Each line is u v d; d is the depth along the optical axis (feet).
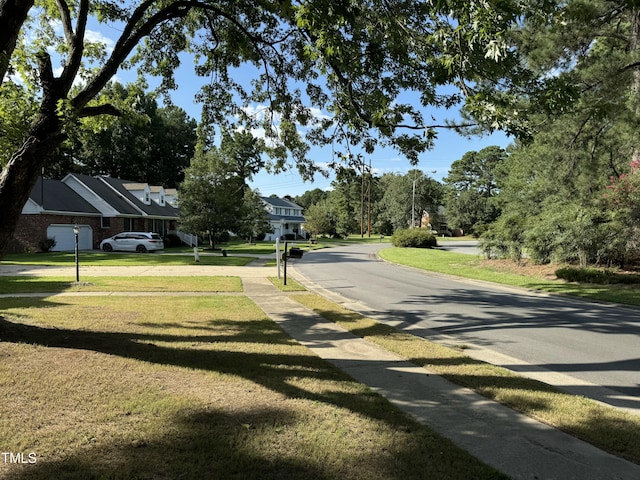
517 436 11.80
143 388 13.97
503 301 38.01
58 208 100.07
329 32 17.56
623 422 12.69
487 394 14.92
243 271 60.75
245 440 10.73
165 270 60.80
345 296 40.29
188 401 13.03
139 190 131.95
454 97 23.65
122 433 10.90
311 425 11.75
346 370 17.57
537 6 17.61
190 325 24.89
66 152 160.15
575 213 54.54
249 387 14.60
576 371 18.69
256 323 26.16
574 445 11.32
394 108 23.27
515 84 18.54
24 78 28.68
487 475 9.54
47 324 22.94
